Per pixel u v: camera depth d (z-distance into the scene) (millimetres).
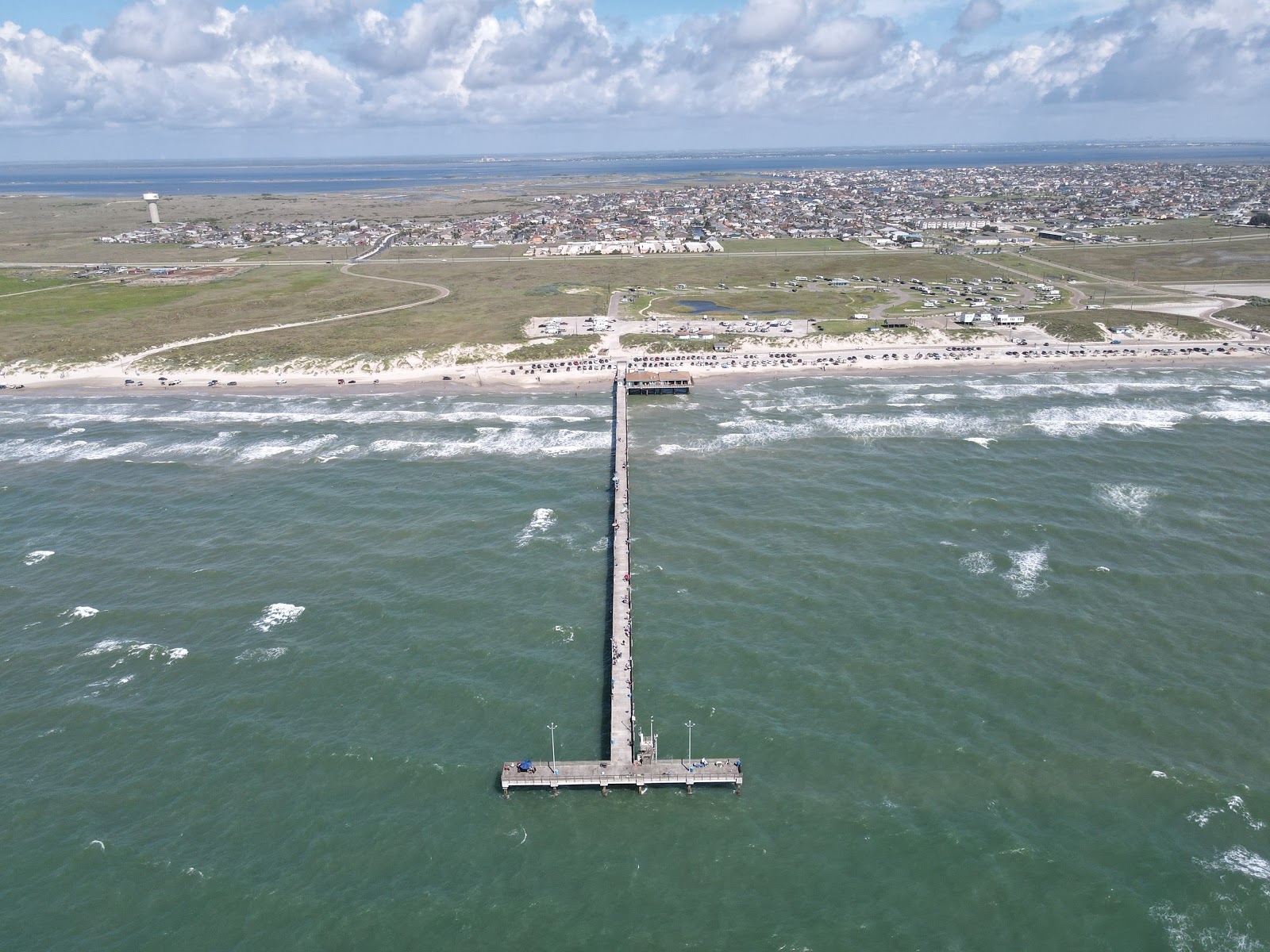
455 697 71250
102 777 62938
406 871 55250
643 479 114062
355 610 83875
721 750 64688
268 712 69625
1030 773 61750
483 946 49906
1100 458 118562
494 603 84750
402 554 94750
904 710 68500
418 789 61875
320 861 55938
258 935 50812
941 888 53062
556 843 57469
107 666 75812
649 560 92188
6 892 53656
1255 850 55031
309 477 117812
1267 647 75438
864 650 76062
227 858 56094
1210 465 115438
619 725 66500
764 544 95188
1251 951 48625
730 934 50500
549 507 105875
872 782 61469
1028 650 75688
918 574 88062
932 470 115250
